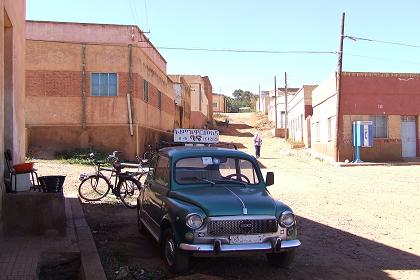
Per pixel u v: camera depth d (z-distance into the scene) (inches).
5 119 382.3
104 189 529.7
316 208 503.8
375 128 1157.1
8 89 385.1
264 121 2674.7
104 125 1047.0
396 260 307.9
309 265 292.0
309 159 1206.9
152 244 334.3
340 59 1118.4
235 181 300.8
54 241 304.0
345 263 298.7
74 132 1034.7
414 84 1167.0
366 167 1015.6
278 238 257.3
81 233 328.8
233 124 2684.5
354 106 1146.7
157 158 336.5
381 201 555.8
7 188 330.0
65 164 892.0
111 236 356.2
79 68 1038.4
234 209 256.1
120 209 467.5
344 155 1130.0
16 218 314.2
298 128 1766.7
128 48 1059.3
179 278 255.8
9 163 354.6
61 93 1031.0
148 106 1194.6
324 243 350.9
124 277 260.4
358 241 358.6
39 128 1020.5
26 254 273.7
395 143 1145.4
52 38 1054.4
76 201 489.1
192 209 254.5
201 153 307.4
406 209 503.2
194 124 2246.6
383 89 1156.5
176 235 258.4
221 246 248.5
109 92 1050.7
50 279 258.2
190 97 2203.5
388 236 377.1
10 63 386.6
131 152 1050.1
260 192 287.4
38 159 960.9
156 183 318.0
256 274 270.4
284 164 1071.6
